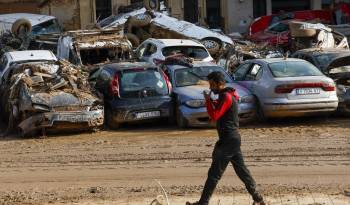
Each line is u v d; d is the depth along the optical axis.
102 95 36.91
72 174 26.14
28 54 45.69
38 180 25.28
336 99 35.94
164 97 37.16
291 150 29.27
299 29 55.84
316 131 34.00
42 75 37.00
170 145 31.47
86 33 47.47
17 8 76.00
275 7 80.69
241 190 22.34
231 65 49.22
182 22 58.78
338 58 39.81
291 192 21.83
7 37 61.25
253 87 37.25
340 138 31.92
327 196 21.17
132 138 33.97
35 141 34.09
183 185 23.47
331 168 25.64
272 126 36.25
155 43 47.56
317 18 72.50
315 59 40.69
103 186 23.80
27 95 35.22
